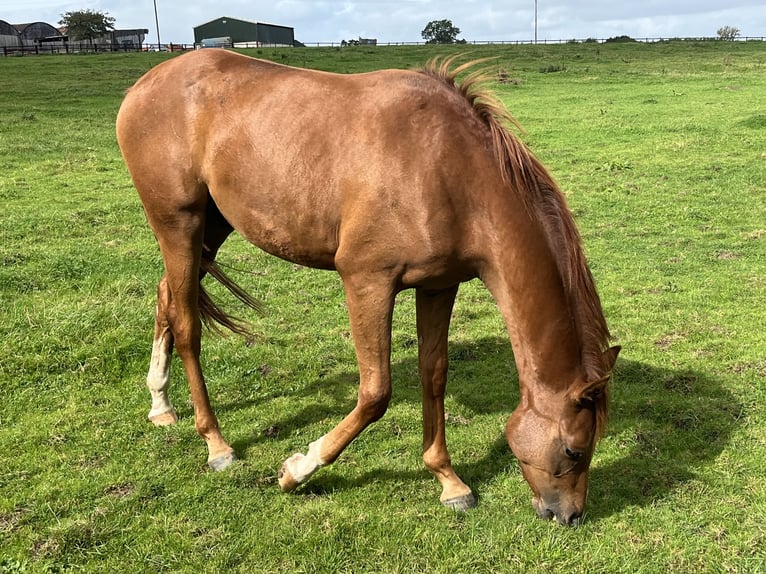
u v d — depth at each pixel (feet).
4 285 19.44
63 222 27.63
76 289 20.07
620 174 36.47
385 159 9.55
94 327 16.62
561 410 9.19
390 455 12.36
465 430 13.26
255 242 11.62
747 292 20.18
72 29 199.82
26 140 45.73
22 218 27.89
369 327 10.00
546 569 9.45
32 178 36.29
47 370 15.10
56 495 10.99
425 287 10.27
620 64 103.19
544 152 43.06
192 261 12.19
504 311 9.79
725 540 9.91
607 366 9.25
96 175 37.63
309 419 13.66
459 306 19.98
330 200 10.11
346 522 10.38
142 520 10.43
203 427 12.18
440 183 9.39
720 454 12.10
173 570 9.44
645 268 22.67
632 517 10.49
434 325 10.71
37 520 10.40
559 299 9.21
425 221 9.40
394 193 9.46
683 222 27.86
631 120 52.75
